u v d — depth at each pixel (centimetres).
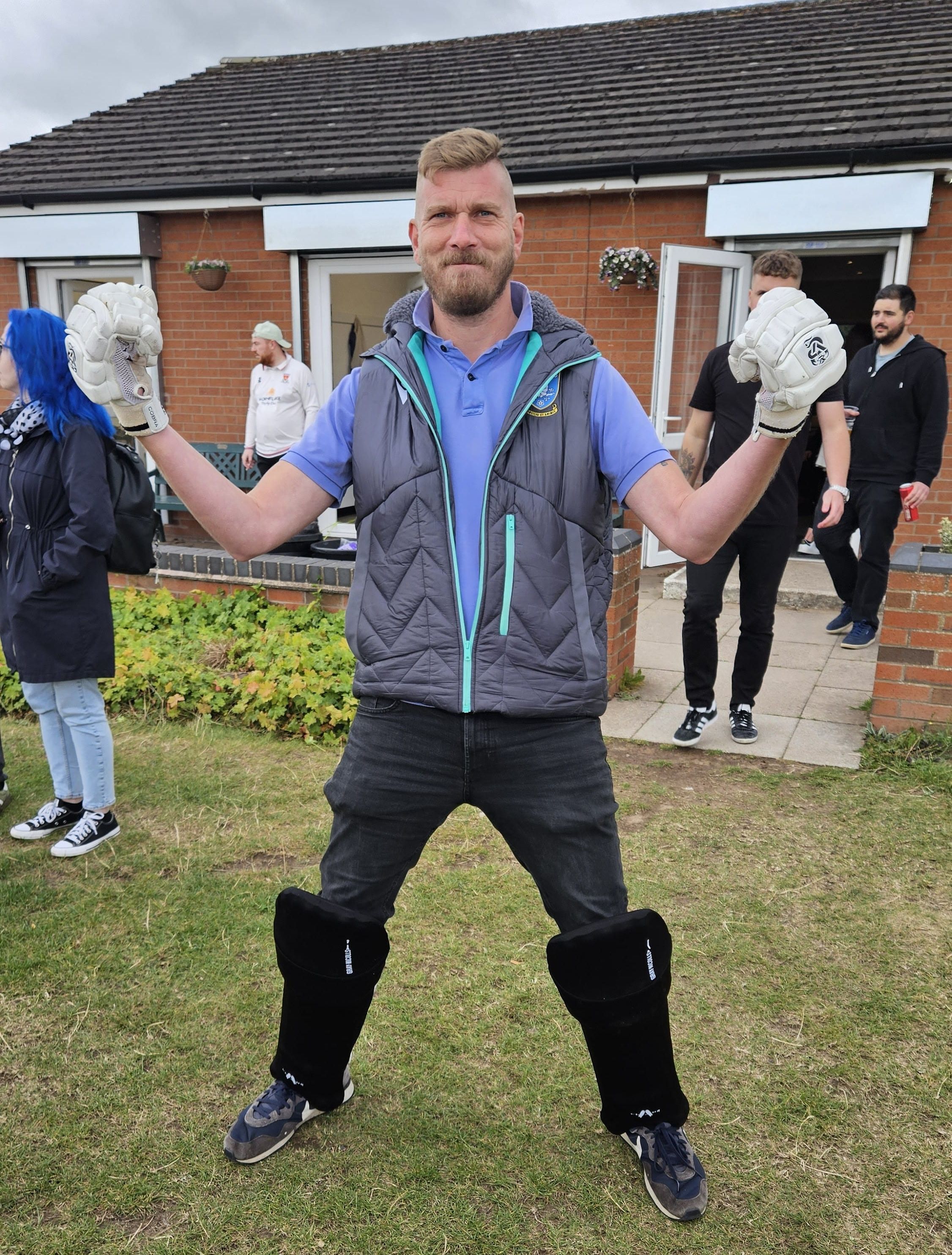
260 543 180
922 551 449
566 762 183
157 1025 259
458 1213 199
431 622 179
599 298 838
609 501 189
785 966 280
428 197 172
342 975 196
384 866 197
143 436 165
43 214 986
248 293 956
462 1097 232
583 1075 238
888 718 434
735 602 718
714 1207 200
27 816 387
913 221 711
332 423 189
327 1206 201
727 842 355
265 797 399
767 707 501
